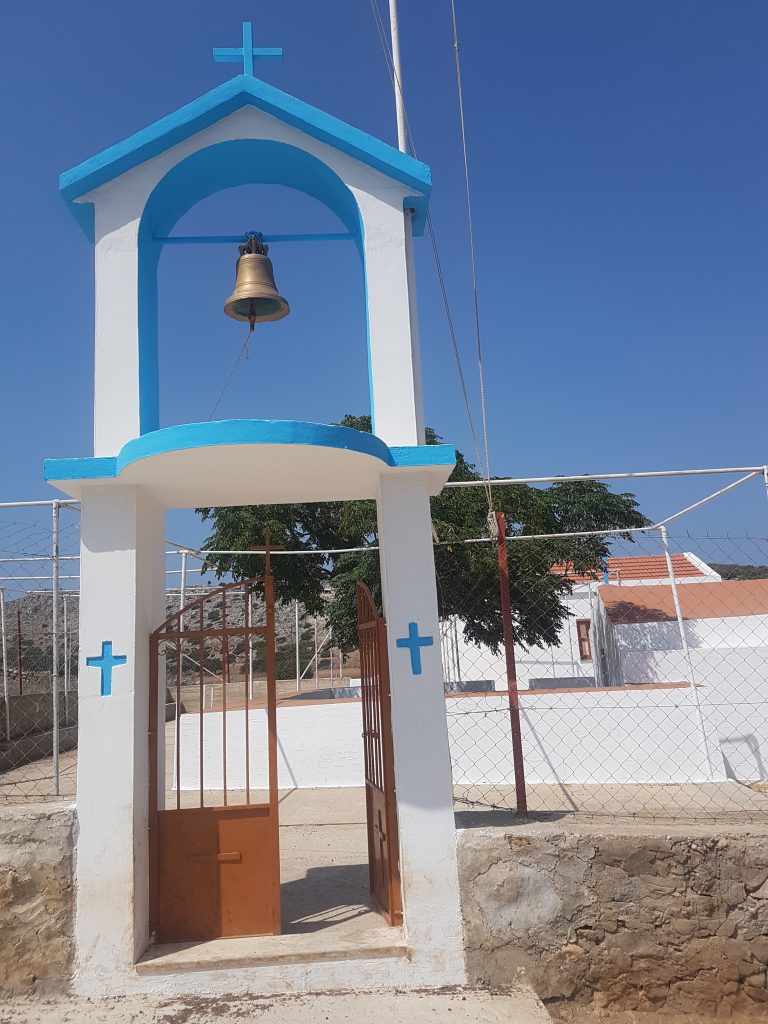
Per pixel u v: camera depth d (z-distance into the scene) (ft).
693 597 46.42
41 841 15.81
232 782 32.76
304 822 26.55
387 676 17.07
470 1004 14.89
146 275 18.66
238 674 75.15
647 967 15.85
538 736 31.22
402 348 18.02
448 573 47.01
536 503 50.31
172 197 19.29
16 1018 14.62
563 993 15.75
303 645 80.89
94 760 16.01
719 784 29.81
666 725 31.01
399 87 27.48
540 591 50.52
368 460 16.28
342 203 19.70
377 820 18.19
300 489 18.56
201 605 17.62
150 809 16.94
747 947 15.84
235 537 55.42
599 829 16.55
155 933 16.55
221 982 15.39
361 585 19.58
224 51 18.60
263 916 16.71
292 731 32.91
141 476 16.48
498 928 15.89
